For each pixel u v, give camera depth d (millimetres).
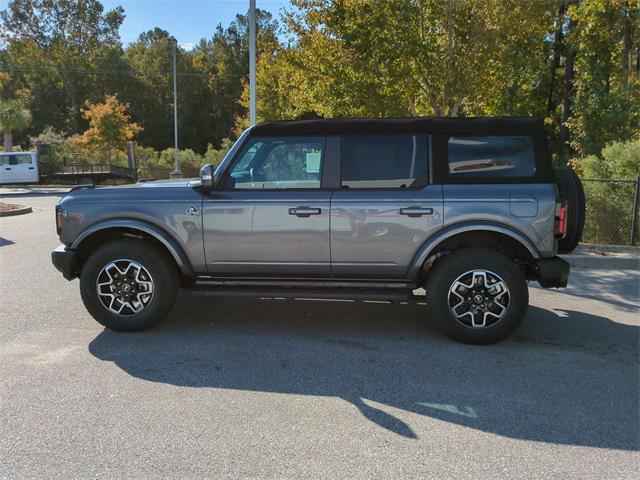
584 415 3727
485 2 11211
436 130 5082
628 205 10312
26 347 4953
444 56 11680
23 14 61344
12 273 8055
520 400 3949
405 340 5215
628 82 16453
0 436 3396
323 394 4027
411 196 4984
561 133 19266
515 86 18203
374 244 5035
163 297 5273
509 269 4902
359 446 3314
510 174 4977
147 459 3154
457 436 3441
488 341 5008
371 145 5125
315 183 5148
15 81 63062
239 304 6457
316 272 5199
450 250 5305
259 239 5148
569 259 8750
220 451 3246
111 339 5184
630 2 14742
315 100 13688
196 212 5176
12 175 29719
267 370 4469
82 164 32250
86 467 3072
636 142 12203
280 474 3018
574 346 5082
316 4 12289
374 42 11570
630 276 8086
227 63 70438
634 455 3234
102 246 5281
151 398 3936
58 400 3889
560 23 17281
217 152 44875
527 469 3088
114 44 65375
